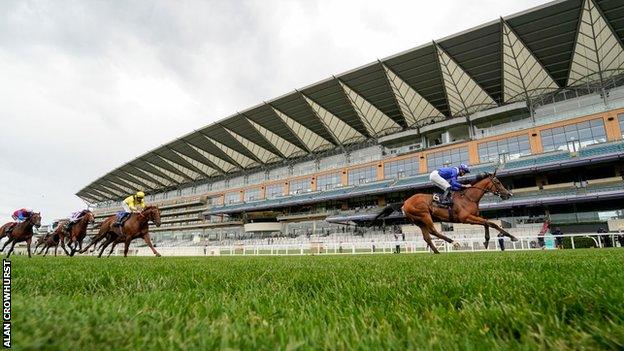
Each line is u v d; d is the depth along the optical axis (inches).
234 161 3218.5
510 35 1552.7
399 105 2170.3
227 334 50.3
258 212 2746.1
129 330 53.1
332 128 2507.4
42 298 85.2
